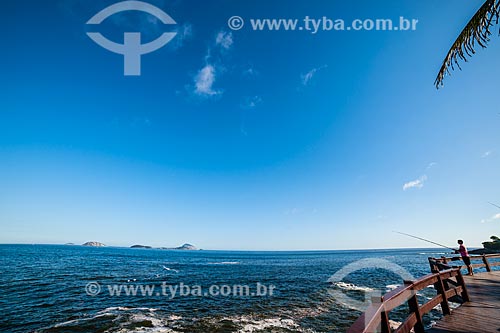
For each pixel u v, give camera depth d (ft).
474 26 15.21
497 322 17.28
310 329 33.78
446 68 17.70
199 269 122.62
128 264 150.61
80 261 163.94
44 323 37.96
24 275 89.81
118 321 38.29
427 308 15.48
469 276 36.68
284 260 210.59
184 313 42.50
